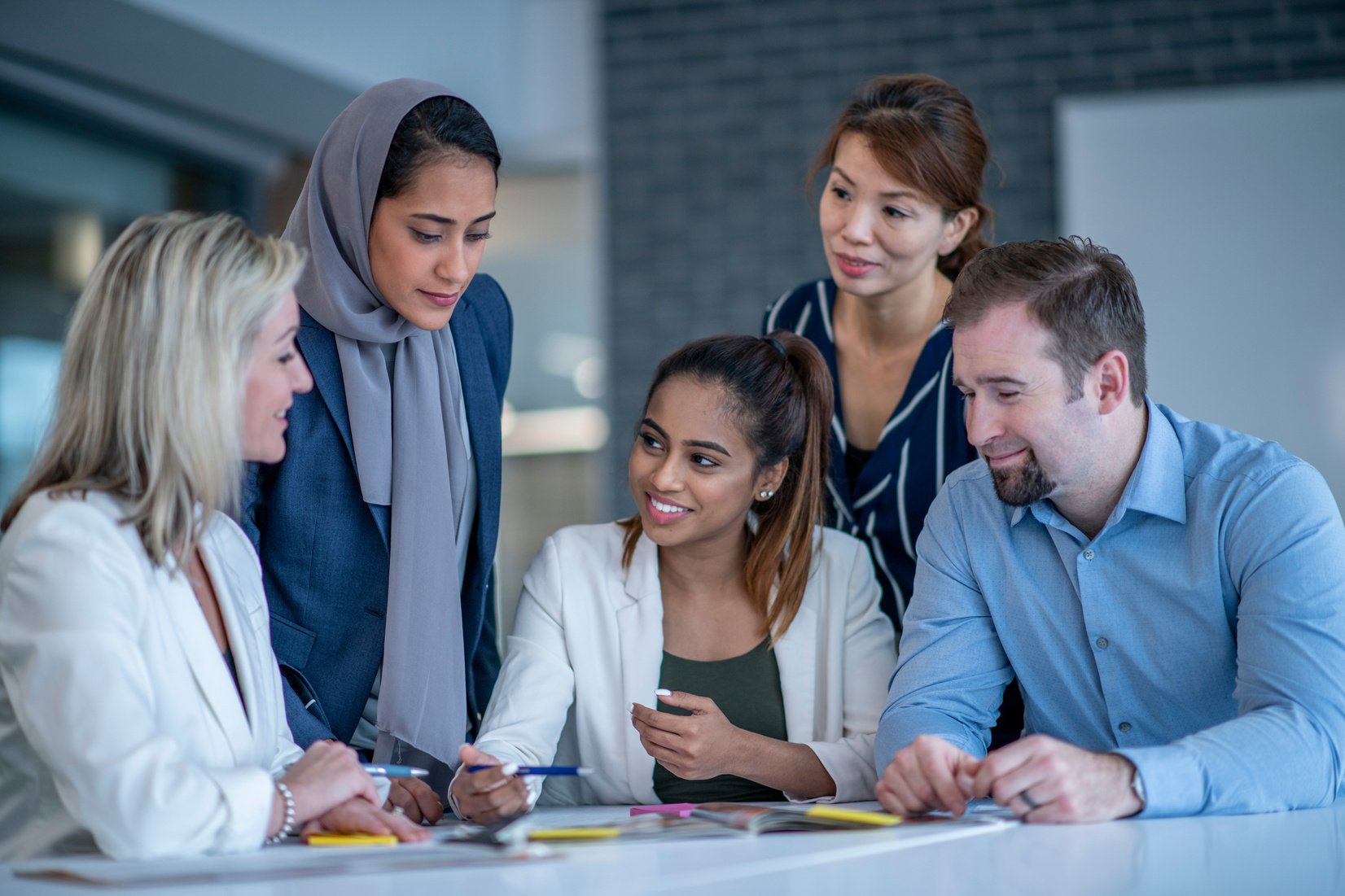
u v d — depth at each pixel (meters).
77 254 4.66
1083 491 1.59
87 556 1.29
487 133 1.75
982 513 1.72
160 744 1.25
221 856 1.23
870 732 1.87
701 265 5.35
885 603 2.11
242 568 1.54
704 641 1.91
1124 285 1.54
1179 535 1.59
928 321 2.13
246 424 1.40
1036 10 5.07
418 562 1.78
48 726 1.24
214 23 4.34
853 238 2.05
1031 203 5.03
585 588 1.91
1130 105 4.92
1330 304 4.76
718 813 1.41
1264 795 1.40
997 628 1.71
